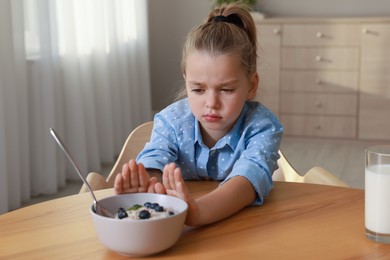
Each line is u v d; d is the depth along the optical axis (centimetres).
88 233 90
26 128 289
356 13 484
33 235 90
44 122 304
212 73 106
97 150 359
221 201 95
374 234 86
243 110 124
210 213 92
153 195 89
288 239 87
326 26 441
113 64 390
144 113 462
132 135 147
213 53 106
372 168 86
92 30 365
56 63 314
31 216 98
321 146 446
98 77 373
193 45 110
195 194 112
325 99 451
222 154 125
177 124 126
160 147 124
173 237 80
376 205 85
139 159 124
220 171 125
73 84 332
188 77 110
